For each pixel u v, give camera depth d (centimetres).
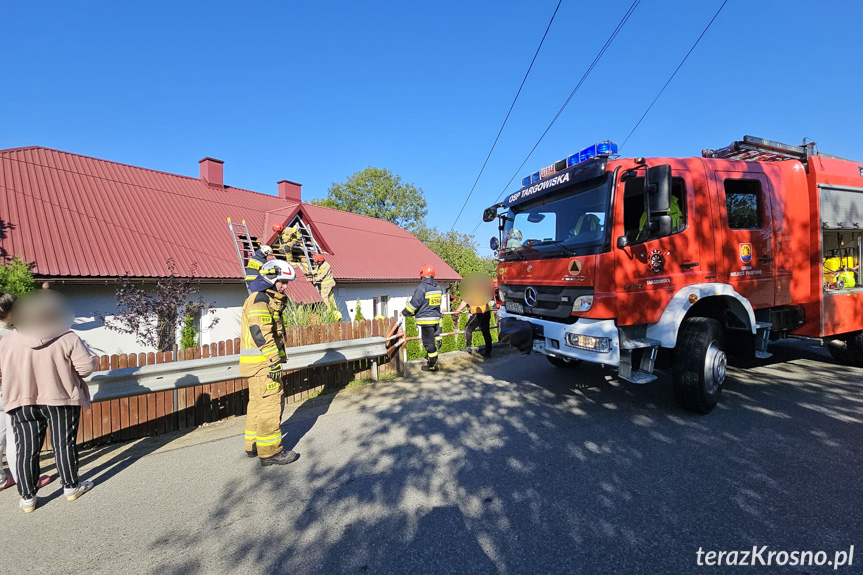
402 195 4684
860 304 599
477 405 547
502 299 641
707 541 258
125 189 1367
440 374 735
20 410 337
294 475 381
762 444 388
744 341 544
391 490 340
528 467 366
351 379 705
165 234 1256
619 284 441
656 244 461
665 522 279
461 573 241
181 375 514
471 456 395
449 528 284
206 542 286
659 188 415
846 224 587
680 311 451
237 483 372
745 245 513
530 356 836
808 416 451
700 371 450
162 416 541
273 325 432
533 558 250
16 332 343
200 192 1625
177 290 960
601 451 391
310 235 1462
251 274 670
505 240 627
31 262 912
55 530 312
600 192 460
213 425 564
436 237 3756
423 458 397
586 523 282
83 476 411
